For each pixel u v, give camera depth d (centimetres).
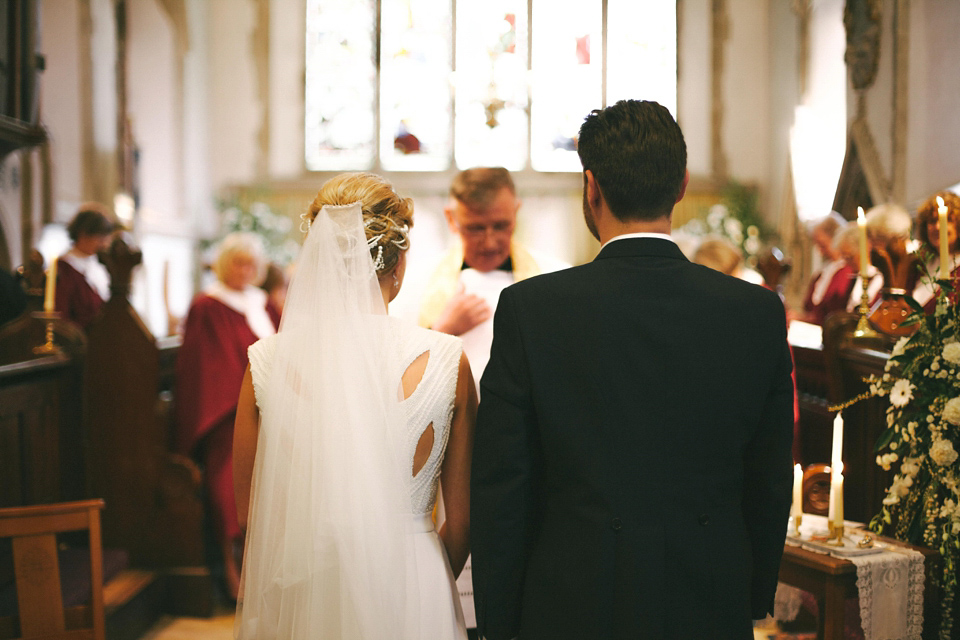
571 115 1216
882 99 788
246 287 411
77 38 775
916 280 269
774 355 129
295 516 132
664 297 128
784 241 1088
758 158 1202
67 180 748
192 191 1139
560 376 127
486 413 131
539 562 128
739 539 126
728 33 1205
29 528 208
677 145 132
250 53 1221
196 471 354
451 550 150
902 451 196
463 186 224
